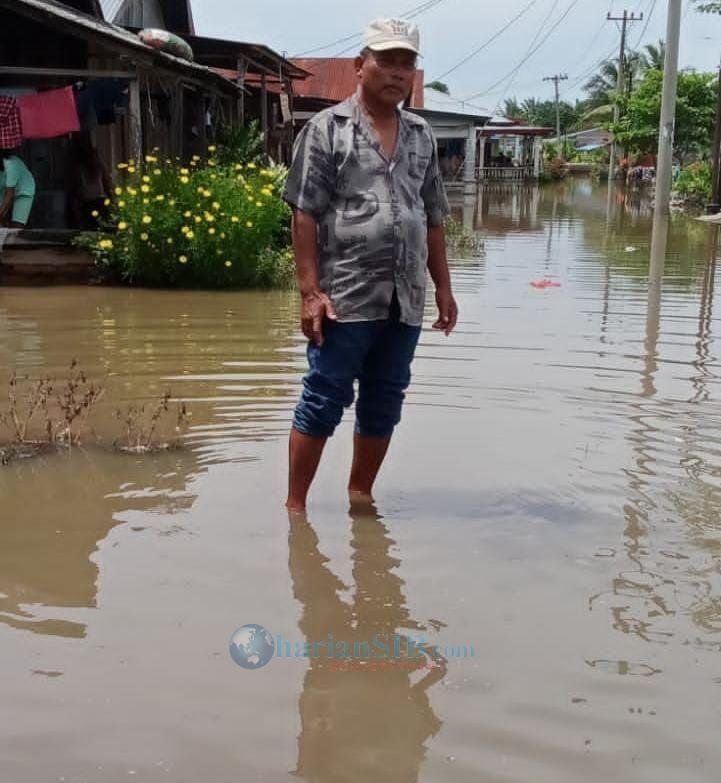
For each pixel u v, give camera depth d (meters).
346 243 3.82
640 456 4.79
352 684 2.71
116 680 2.70
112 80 13.15
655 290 11.15
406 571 3.44
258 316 9.01
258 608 3.13
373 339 3.92
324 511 4.00
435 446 4.91
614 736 2.49
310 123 3.83
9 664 2.76
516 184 50.12
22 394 5.86
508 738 2.47
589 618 3.12
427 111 42.62
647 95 44.09
